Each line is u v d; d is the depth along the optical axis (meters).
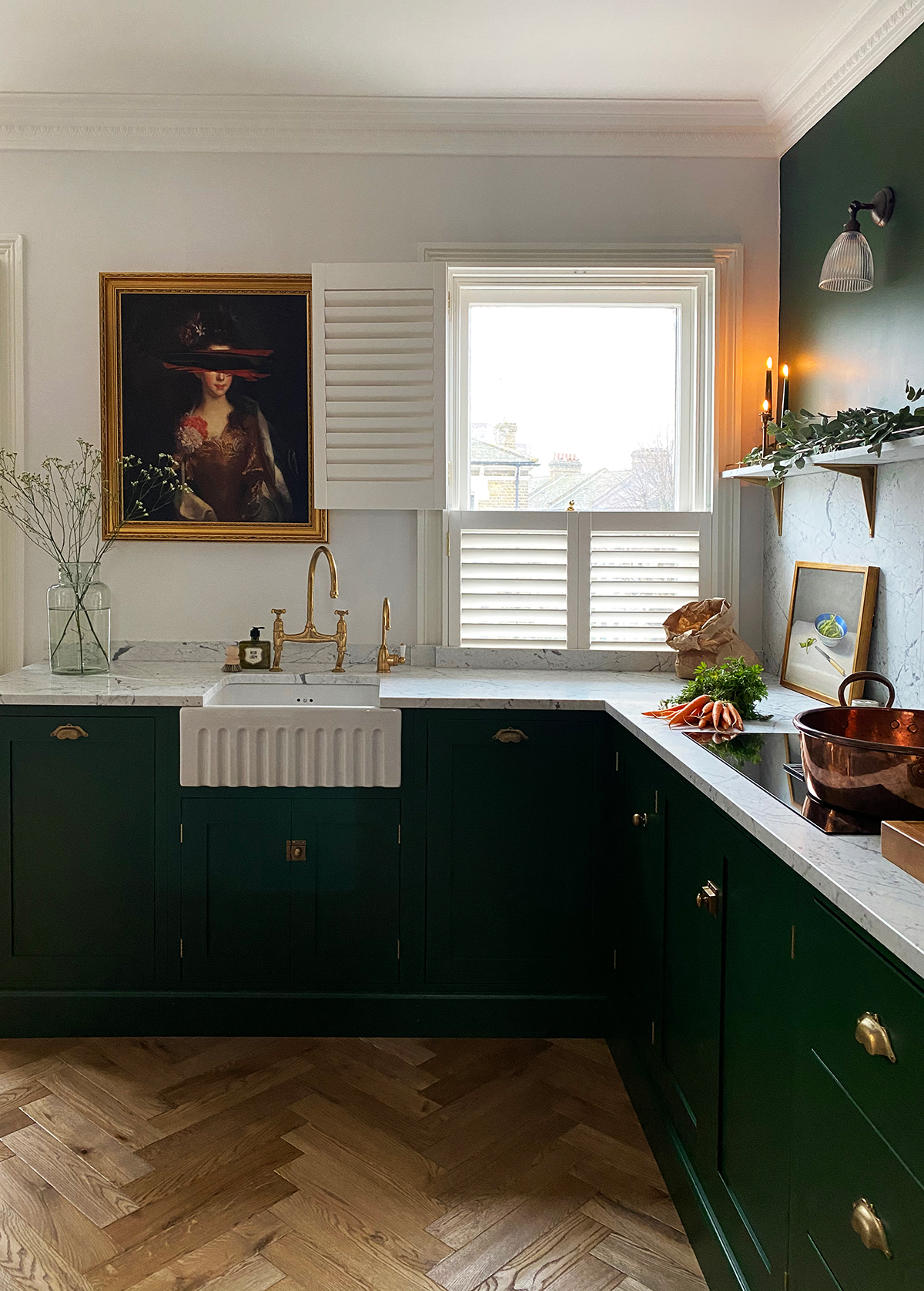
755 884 1.58
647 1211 1.99
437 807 2.70
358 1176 2.08
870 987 1.17
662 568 3.21
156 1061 2.58
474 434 3.29
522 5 2.46
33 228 3.14
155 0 2.44
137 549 3.22
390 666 3.17
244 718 2.65
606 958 2.73
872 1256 1.15
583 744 2.69
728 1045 1.72
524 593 3.21
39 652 3.23
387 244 3.14
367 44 2.66
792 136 3.01
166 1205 1.99
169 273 3.13
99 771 2.69
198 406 3.17
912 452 2.08
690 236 3.15
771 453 2.85
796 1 2.42
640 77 2.85
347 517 3.21
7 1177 2.08
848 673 2.53
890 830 1.32
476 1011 2.73
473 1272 1.81
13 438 3.18
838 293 2.69
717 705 2.29
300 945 2.72
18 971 2.73
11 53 2.72
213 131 3.10
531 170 3.13
